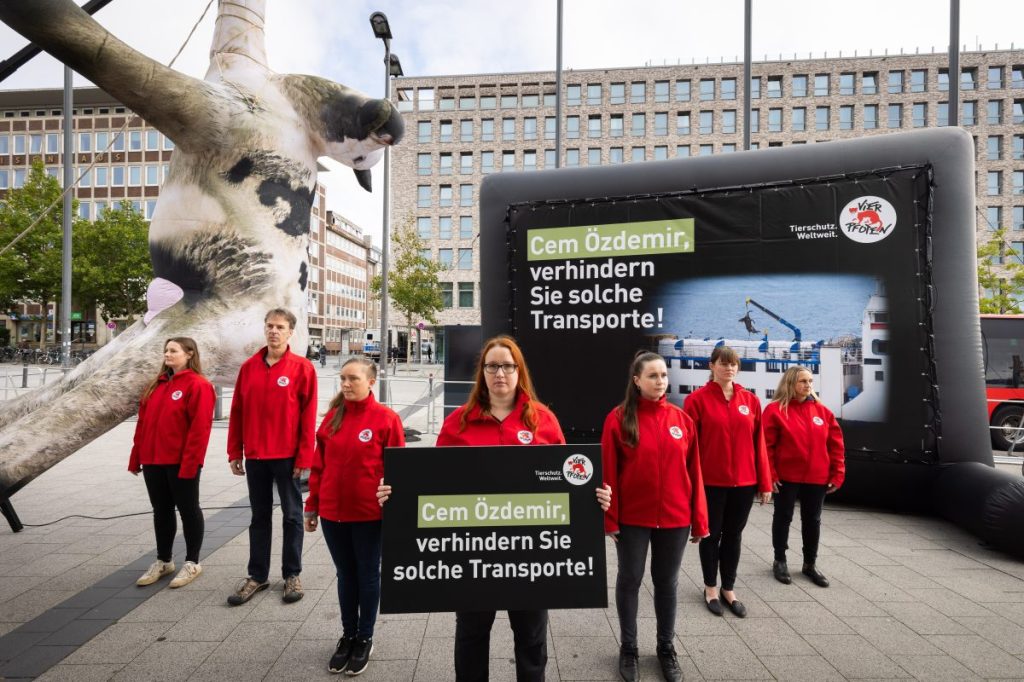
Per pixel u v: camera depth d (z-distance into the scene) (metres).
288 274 4.79
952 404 5.02
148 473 3.67
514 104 41.72
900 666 2.71
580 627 3.16
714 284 5.74
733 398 3.39
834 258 5.38
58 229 30.09
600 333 6.09
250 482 3.50
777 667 2.71
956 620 3.20
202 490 6.26
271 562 4.11
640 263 5.97
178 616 3.22
